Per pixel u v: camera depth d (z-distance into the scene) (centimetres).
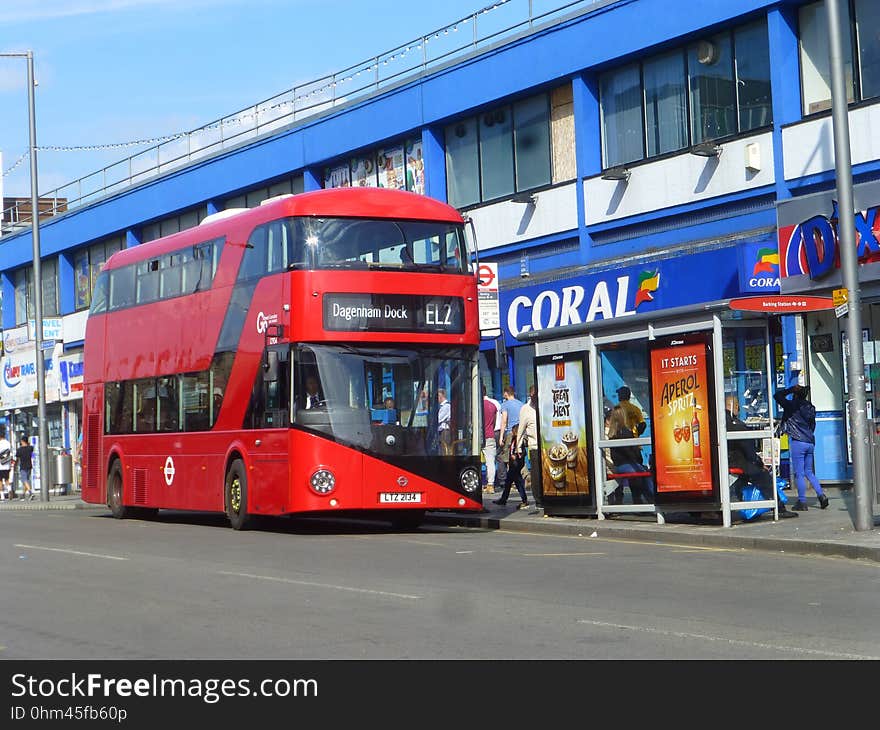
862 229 2259
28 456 4169
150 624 1079
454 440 2048
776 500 1898
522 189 3133
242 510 2186
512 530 2120
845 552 1566
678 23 2667
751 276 2473
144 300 2623
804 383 2433
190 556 1705
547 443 2142
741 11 2538
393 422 2019
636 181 2816
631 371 2017
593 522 2036
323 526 2320
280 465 2039
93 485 2838
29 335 5288
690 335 1878
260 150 3884
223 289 2283
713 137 2662
